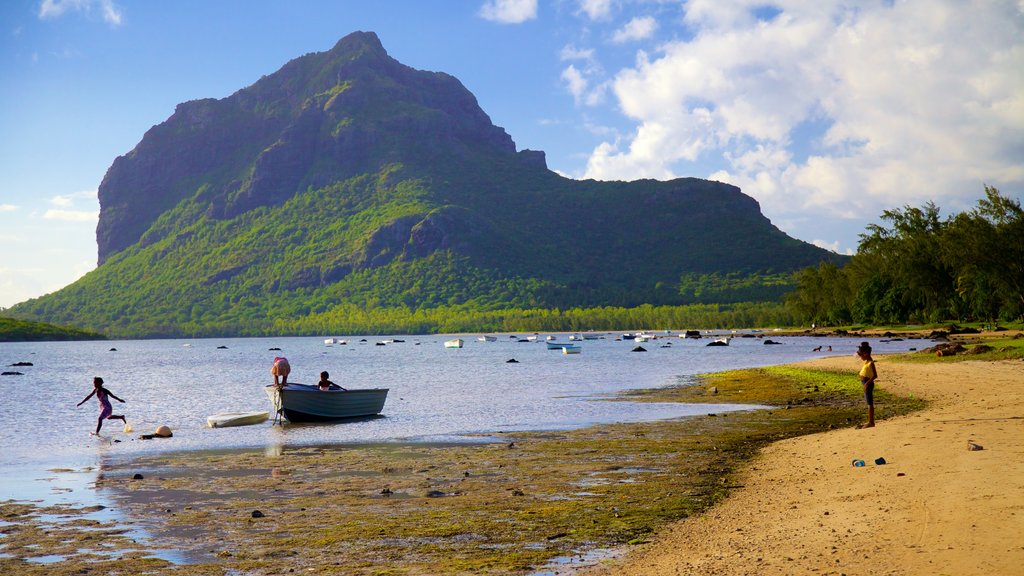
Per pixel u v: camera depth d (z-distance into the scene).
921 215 140.62
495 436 28.75
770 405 35.72
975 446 17.59
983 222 101.81
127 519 15.85
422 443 27.45
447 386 58.91
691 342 161.88
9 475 21.88
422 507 16.33
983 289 107.38
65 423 38.59
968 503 12.92
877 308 140.75
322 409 36.31
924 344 94.12
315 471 21.62
